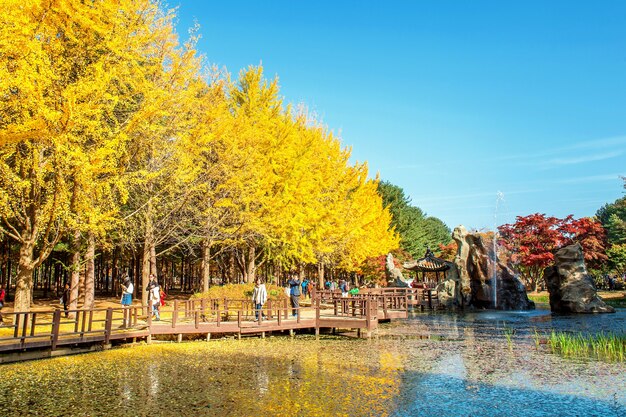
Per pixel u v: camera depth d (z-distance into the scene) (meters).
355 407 8.27
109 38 14.09
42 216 13.59
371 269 42.16
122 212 19.58
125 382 10.16
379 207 39.84
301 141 26.64
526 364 11.88
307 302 30.62
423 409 8.16
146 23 15.83
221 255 30.77
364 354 13.55
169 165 17.14
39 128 11.11
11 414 7.99
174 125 17.25
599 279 44.38
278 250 25.80
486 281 29.66
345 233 31.33
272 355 13.46
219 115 19.25
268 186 22.47
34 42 10.80
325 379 10.37
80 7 12.34
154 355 13.42
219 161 19.73
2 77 10.20
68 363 12.12
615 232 52.62
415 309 30.16
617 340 14.91
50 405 8.48
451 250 49.00
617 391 9.23
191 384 9.96
